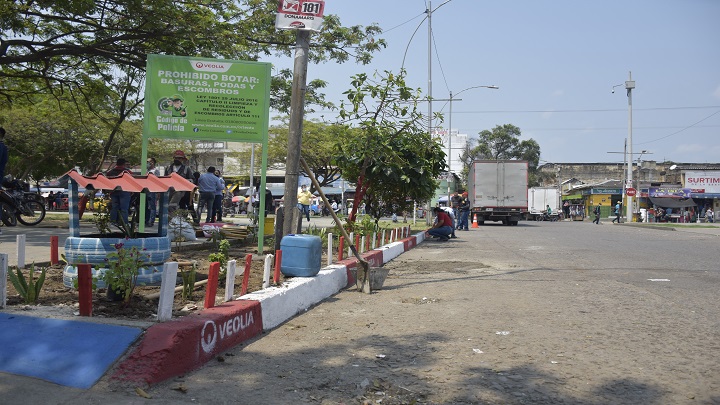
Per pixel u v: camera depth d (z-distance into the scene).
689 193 59.16
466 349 4.61
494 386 3.75
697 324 5.53
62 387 3.37
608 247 15.34
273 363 4.15
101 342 3.68
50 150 29.55
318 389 3.65
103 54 13.14
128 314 4.27
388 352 4.51
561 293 7.36
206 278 6.24
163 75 8.42
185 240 9.72
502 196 31.72
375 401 3.47
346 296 7.16
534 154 67.69
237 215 36.72
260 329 5.00
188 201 14.10
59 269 6.59
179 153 13.66
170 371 3.65
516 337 5.00
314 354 4.42
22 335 3.81
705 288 7.79
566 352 4.54
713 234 23.11
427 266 10.61
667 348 4.68
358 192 13.23
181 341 3.77
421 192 15.24
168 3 11.86
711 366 4.20
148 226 13.83
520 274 9.34
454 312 6.10
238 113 8.59
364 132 13.36
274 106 18.53
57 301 4.68
